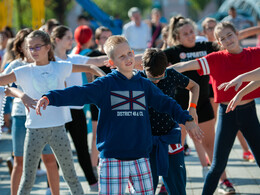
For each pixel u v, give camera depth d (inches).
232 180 297.9
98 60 272.2
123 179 179.6
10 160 303.3
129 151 179.8
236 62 232.4
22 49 247.1
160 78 211.2
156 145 209.9
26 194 224.8
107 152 179.3
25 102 198.8
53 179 241.0
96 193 281.3
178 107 183.2
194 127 177.6
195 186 288.4
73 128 276.8
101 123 182.5
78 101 176.7
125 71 184.5
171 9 3203.7
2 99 215.3
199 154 293.9
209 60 233.1
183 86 217.8
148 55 209.8
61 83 225.9
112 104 180.7
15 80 219.6
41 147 222.8
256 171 315.3
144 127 183.0
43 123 220.1
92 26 870.4
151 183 184.1
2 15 780.0
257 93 230.4
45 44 220.7
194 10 3157.0
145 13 2256.4
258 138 235.0
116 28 705.6
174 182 213.8
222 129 237.1
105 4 2108.8
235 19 797.2
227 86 197.0
